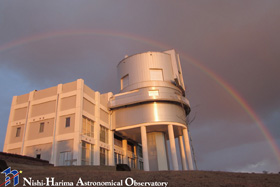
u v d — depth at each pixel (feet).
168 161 152.56
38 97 141.18
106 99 158.51
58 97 133.39
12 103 146.41
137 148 189.37
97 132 136.46
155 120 140.77
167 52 164.86
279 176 60.39
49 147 123.54
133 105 149.28
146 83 148.66
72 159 115.65
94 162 128.88
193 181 50.80
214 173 62.90
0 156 84.48
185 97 158.51
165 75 155.12
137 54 160.35
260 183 50.55
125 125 147.43
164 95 144.25
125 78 163.12
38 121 133.49
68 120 125.80
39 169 73.10
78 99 128.06
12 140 136.05
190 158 144.97
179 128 150.20
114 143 157.89
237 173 64.95
